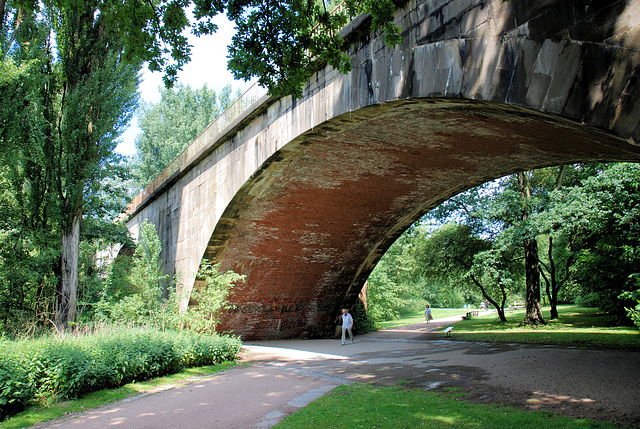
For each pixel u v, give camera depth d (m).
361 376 9.82
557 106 5.09
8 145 13.73
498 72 5.94
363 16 8.77
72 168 15.54
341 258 20.08
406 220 19.19
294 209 16.16
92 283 17.77
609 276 13.98
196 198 17.80
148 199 23.64
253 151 13.91
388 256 37.25
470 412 5.97
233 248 17.03
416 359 12.17
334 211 16.91
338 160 13.44
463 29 6.64
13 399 7.05
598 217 13.61
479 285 25.20
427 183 15.80
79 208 15.80
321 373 10.57
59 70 16.12
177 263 19.31
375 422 5.72
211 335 14.46
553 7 5.21
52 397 7.81
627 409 5.75
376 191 16.11
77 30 16.02
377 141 11.98
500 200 19.91
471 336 18.16
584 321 20.47
